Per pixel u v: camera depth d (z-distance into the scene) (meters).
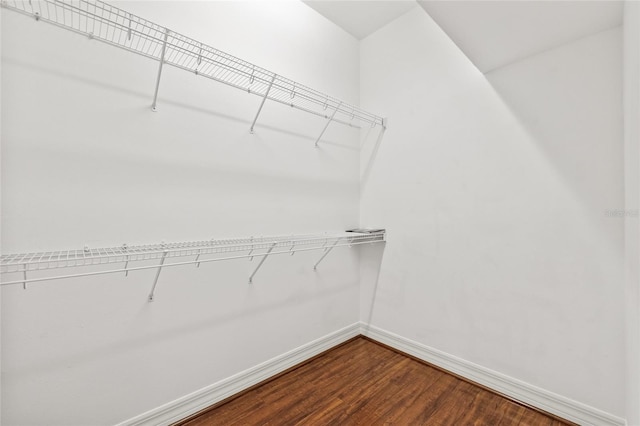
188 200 1.56
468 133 1.89
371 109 2.48
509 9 1.26
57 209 1.20
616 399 1.37
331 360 2.12
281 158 1.98
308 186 2.15
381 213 2.39
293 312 2.06
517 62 1.68
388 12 2.25
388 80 2.36
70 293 1.23
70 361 1.24
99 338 1.30
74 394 1.25
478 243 1.84
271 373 1.92
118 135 1.34
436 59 2.06
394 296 2.30
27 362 1.15
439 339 2.03
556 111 1.54
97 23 1.28
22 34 1.13
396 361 2.11
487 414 1.56
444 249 2.00
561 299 1.53
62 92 1.20
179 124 1.52
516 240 1.68
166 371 1.49
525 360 1.65
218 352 1.68
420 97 2.15
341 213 2.39
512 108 1.70
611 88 1.38
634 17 0.90
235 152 1.75
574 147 1.49
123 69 1.35
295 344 2.07
